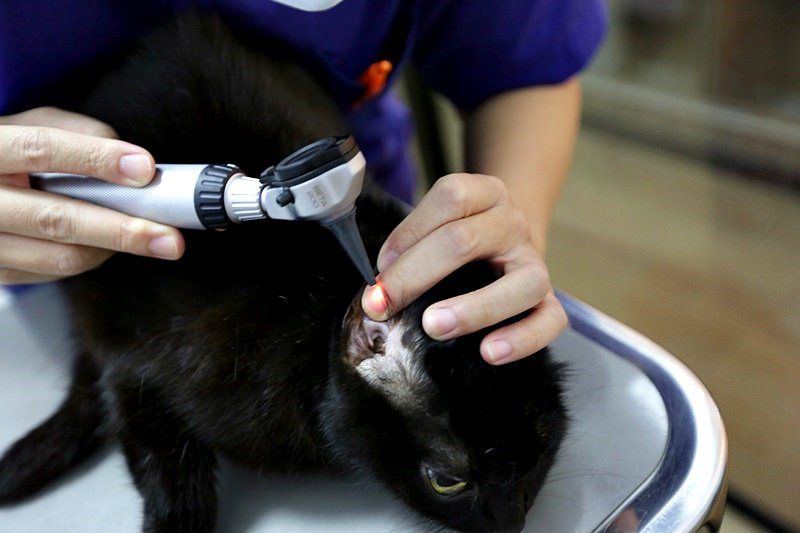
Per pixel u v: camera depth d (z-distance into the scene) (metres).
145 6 0.75
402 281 0.59
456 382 0.60
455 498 0.63
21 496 0.65
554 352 0.72
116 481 0.67
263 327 0.67
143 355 0.67
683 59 1.66
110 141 0.58
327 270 0.68
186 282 0.67
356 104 0.94
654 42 1.69
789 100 1.55
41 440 0.68
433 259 0.59
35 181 0.62
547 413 0.62
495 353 0.57
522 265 0.62
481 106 1.02
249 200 0.51
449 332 0.57
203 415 0.67
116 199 0.58
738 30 1.54
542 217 0.88
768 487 1.33
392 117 1.09
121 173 0.56
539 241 0.84
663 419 0.66
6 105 0.74
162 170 0.57
